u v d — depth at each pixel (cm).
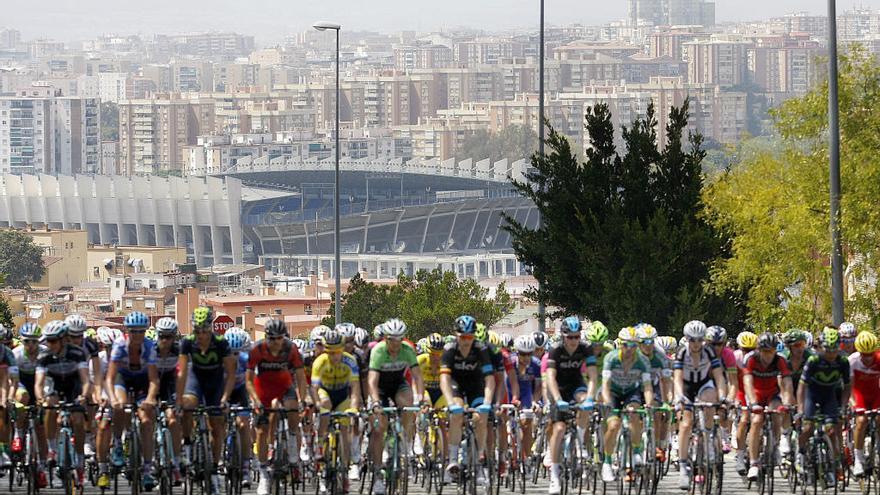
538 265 5175
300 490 2381
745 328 4934
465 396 2234
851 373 2378
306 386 2203
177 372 2220
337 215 6606
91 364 2292
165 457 2170
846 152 4619
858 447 2370
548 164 5131
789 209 4703
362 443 2362
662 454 2311
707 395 2300
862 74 4697
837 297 3975
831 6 3941
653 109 5128
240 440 2180
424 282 10619
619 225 4828
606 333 2414
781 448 2386
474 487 2186
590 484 2370
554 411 2225
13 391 2272
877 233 4500
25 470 2250
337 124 6712
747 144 5309
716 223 4897
